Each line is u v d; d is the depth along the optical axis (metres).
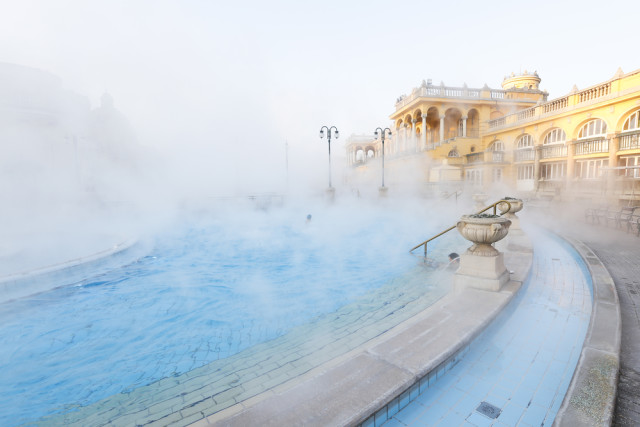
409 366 2.79
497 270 4.76
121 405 3.33
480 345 3.50
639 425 2.13
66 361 4.39
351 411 2.27
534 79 36.84
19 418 3.24
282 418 2.23
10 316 5.89
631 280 5.31
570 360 3.19
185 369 4.00
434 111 32.69
